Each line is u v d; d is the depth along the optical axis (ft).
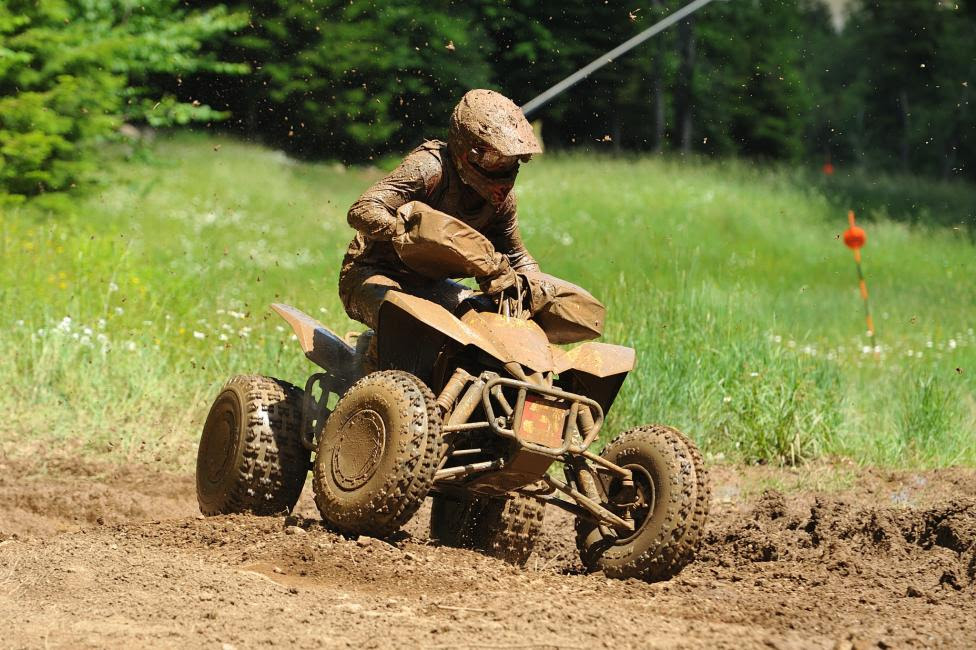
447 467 48.26
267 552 43.21
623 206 225.35
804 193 274.36
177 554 43.60
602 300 94.53
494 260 46.16
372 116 238.27
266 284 118.11
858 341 118.11
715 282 117.60
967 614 43.19
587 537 48.42
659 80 322.75
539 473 45.44
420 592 40.50
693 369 85.20
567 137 320.09
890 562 54.24
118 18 200.23
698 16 378.94
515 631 35.53
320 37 242.17
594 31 299.79
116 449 73.31
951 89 429.38
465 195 47.80
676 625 37.76
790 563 53.47
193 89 243.19
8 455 70.79
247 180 211.41
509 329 45.78
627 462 47.67
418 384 43.65
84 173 161.99
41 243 108.78
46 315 87.10
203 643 32.86
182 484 68.69
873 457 83.15
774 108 401.08
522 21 278.67
